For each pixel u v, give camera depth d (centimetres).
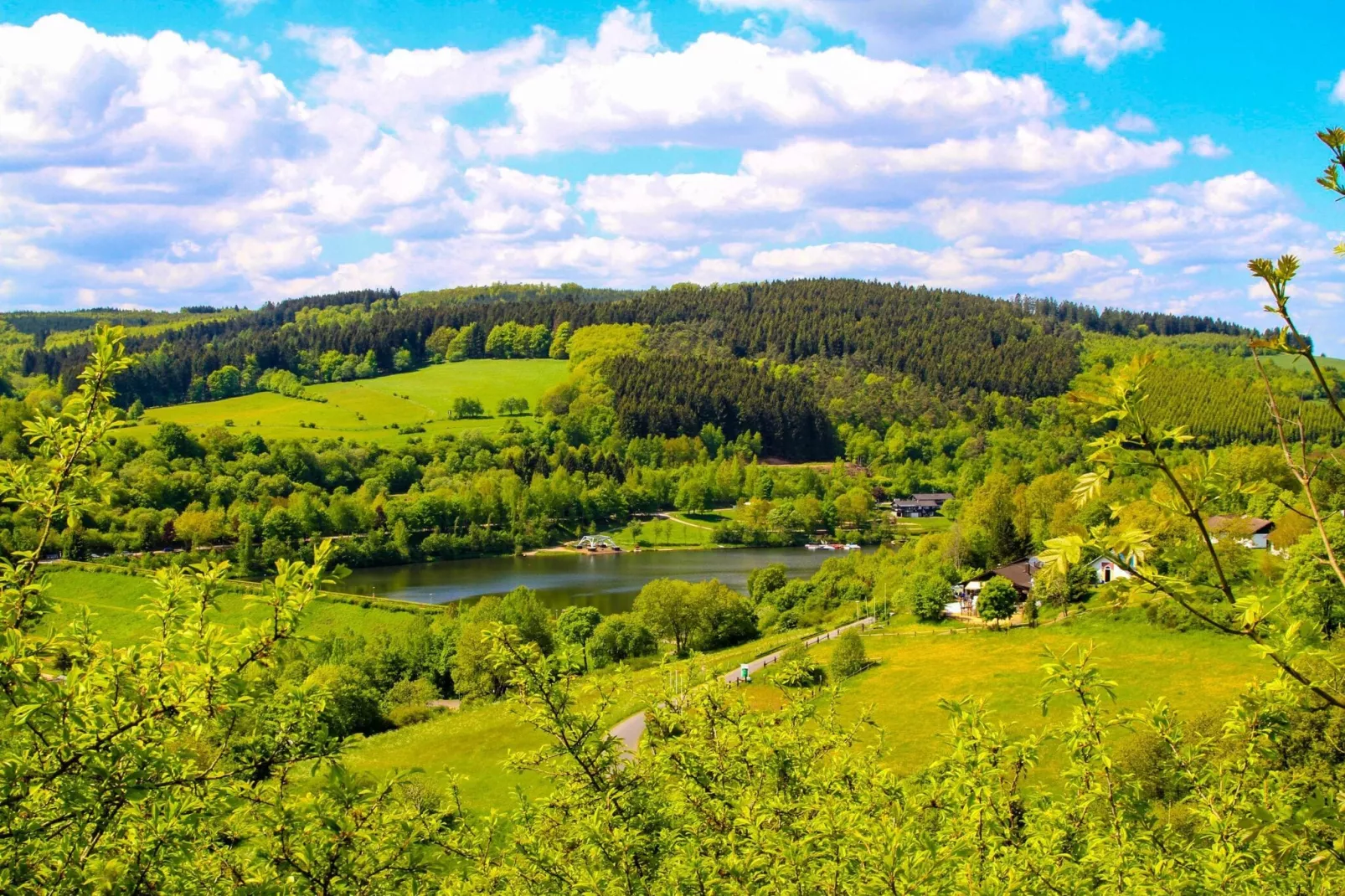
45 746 686
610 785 1069
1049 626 5522
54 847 712
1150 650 4475
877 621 7150
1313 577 524
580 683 1112
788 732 1241
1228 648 4325
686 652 7419
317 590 765
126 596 7181
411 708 5412
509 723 4562
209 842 785
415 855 874
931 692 4453
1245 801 813
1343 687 630
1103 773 923
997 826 884
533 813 1085
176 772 718
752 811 935
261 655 745
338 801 821
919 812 930
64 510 735
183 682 716
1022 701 4066
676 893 877
